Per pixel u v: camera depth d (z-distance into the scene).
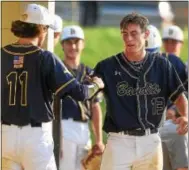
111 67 14.00
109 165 14.05
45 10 13.84
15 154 13.50
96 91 13.76
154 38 16.41
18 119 13.41
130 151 13.91
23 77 13.48
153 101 13.93
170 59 16.11
